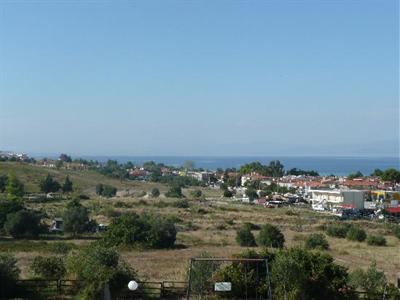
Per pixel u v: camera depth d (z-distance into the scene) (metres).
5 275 31.94
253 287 32.16
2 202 80.56
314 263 33.25
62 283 33.19
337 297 32.91
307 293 32.41
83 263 33.25
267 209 135.75
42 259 37.28
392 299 33.25
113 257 33.78
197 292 32.34
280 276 31.72
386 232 94.81
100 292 30.81
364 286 34.53
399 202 148.62
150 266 45.47
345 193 144.25
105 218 96.62
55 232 77.88
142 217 71.19
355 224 106.06
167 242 63.78
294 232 88.69
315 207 143.00
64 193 155.00
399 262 55.50
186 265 44.38
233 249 61.84
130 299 31.97
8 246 60.72
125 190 191.25
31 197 134.38
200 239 72.62
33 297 31.64
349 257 59.50
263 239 68.50
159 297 32.28
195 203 141.62
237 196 179.25
